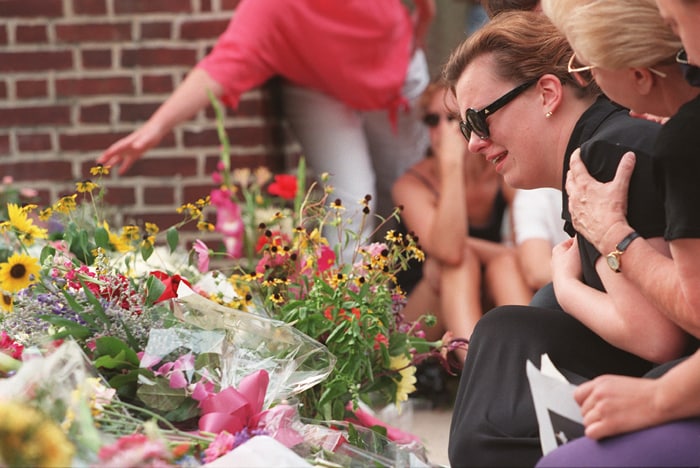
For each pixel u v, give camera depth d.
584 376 3.83
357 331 4.29
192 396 3.77
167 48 8.11
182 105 7.16
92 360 3.92
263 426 3.76
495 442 3.60
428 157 7.72
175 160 8.17
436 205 7.52
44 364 3.44
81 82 8.16
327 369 4.09
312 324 4.37
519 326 3.88
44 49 8.12
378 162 8.19
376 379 4.61
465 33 4.75
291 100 7.79
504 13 4.14
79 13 8.09
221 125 6.67
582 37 3.27
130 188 8.20
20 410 3.17
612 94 3.40
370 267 4.56
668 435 3.23
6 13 8.09
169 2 8.07
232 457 3.41
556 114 3.89
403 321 4.83
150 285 4.18
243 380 3.82
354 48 7.53
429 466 4.16
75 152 8.21
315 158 7.85
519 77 3.91
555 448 3.46
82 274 4.23
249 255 6.40
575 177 3.66
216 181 6.83
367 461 3.88
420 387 7.38
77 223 5.03
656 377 3.44
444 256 7.28
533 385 3.49
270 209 6.57
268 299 4.55
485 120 3.96
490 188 7.75
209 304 4.09
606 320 3.58
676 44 3.20
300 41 7.42
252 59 7.34
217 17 8.08
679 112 3.25
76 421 3.32
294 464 3.45
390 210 8.33
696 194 3.17
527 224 7.35
